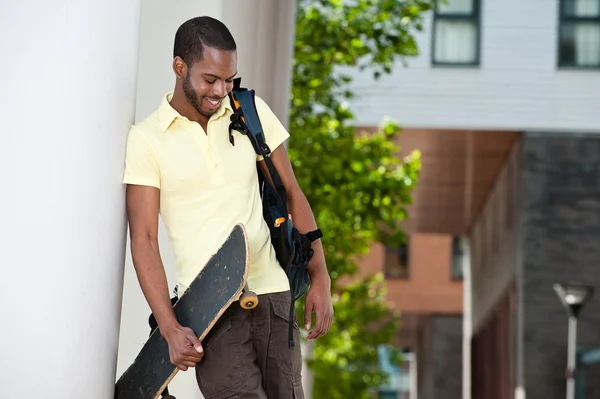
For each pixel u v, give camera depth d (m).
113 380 4.56
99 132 4.30
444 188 31.91
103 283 4.39
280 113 11.15
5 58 4.19
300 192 4.77
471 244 38.75
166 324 4.24
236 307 4.40
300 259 4.55
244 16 8.17
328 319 4.67
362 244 17.84
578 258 25.33
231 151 4.50
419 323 51.44
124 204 4.51
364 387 27.58
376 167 17.27
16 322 4.16
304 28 15.76
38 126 4.18
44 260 4.19
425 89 25.88
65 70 4.20
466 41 26.00
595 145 25.50
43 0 4.20
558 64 25.78
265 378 4.52
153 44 7.07
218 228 4.42
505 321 28.59
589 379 24.91
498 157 28.12
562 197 25.47
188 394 6.95
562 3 25.89
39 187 4.18
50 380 4.18
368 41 16.14
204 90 4.33
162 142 4.44
